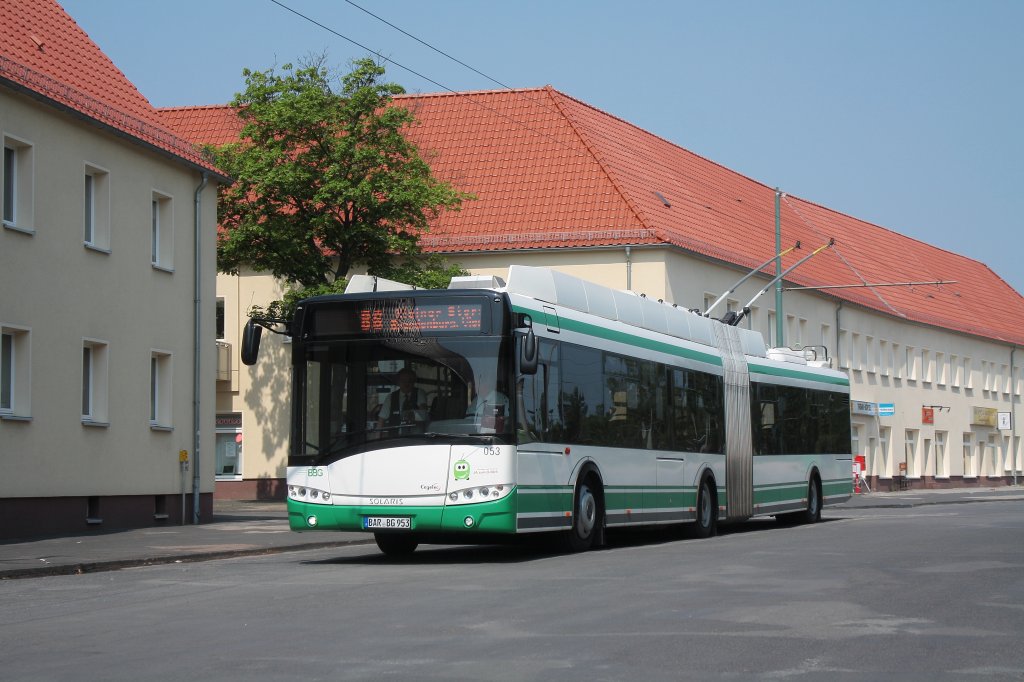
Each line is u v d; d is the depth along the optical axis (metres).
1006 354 85.94
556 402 18.98
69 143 26.12
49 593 14.18
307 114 39.38
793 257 61.03
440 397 17.69
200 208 31.05
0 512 23.69
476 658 9.03
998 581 14.03
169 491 29.41
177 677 8.48
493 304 17.75
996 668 8.62
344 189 39.88
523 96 53.94
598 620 10.91
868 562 16.59
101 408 27.09
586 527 19.84
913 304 74.75
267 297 49.72
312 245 41.97
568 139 51.59
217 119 55.28
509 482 17.48
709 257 50.66
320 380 18.09
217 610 12.05
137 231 28.52
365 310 18.06
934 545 19.84
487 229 49.38
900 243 82.50
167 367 29.72
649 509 22.08
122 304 27.81
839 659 8.96
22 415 24.50
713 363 25.41
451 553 20.09
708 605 11.91
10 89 24.17
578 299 20.41
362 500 17.72
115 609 12.37
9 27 26.73
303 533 24.89
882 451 69.94
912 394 73.31
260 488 49.09
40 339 25.05
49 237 25.42
